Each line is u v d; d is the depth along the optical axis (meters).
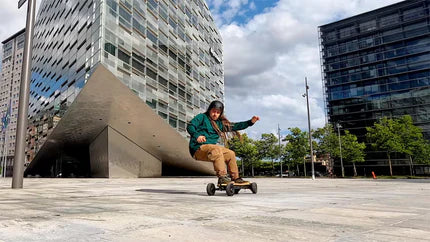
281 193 6.68
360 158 47.16
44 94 36.34
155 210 3.51
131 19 23.95
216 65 48.88
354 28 60.56
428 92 51.56
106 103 22.12
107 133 26.17
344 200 4.90
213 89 45.75
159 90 27.58
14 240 1.95
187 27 36.47
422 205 4.16
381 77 56.28
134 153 28.88
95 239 1.97
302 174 60.59
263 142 54.22
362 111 57.09
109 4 21.34
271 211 3.42
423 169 49.69
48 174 44.50
